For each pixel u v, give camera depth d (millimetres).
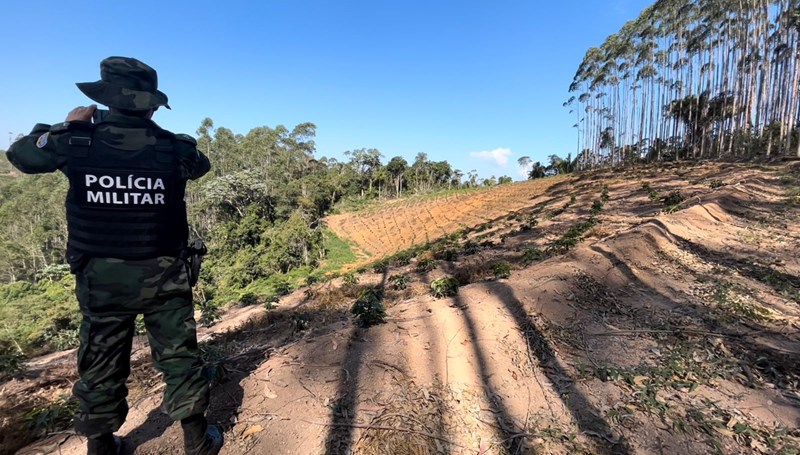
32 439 2193
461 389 2592
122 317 1629
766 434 2158
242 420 2260
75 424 1695
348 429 2170
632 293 4621
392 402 2426
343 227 49000
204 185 51406
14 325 19984
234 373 2818
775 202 10992
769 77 33094
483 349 3113
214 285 30000
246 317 6133
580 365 2898
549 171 76938
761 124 31109
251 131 70625
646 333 3482
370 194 72312
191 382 1734
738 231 7945
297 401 2439
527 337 3363
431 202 52875
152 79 1664
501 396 2537
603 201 17219
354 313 3771
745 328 3549
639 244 6316
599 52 55438
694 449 2064
